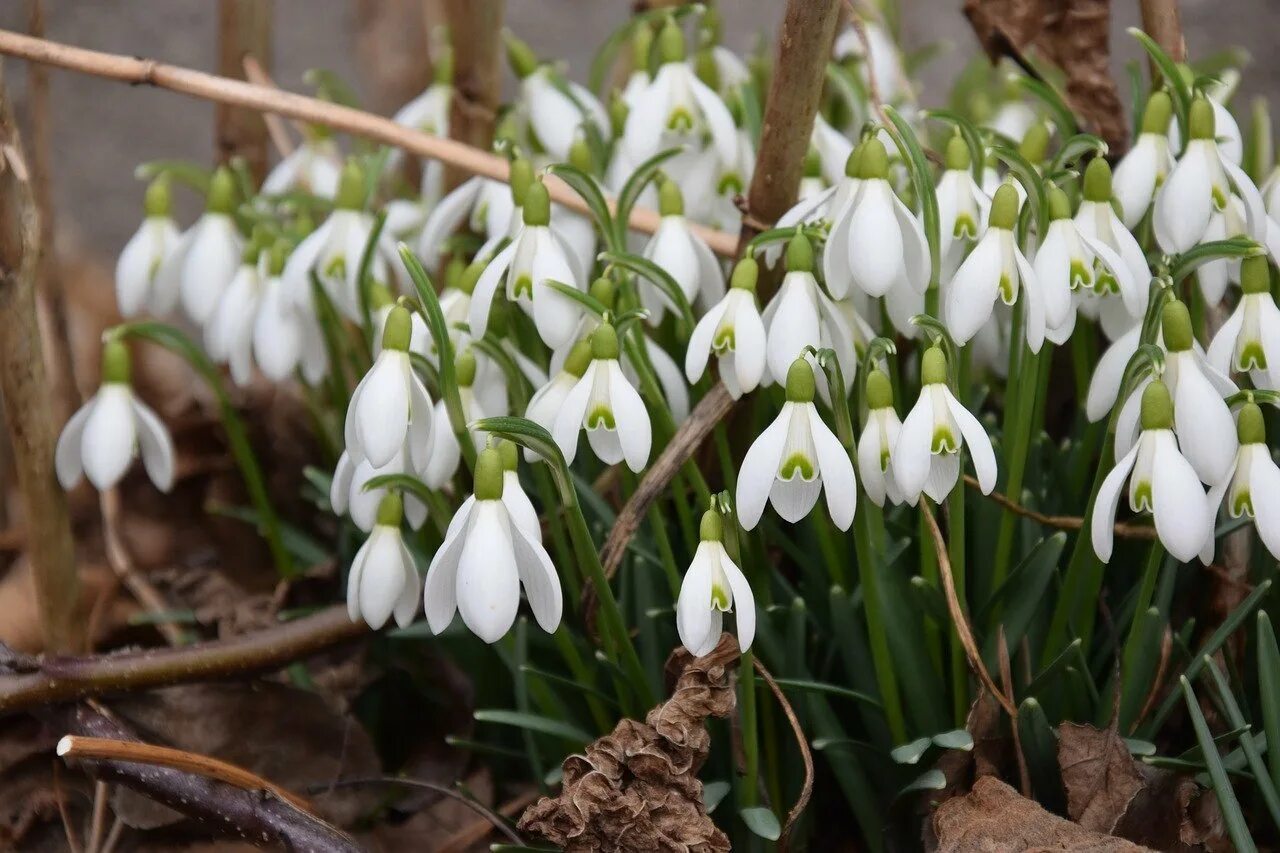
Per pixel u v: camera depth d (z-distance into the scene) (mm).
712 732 581
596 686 590
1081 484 594
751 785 558
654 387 568
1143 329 540
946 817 552
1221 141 575
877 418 536
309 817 573
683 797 546
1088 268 548
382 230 617
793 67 568
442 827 611
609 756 547
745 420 599
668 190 582
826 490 525
